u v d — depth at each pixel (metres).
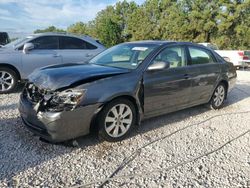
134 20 46.19
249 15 38.25
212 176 3.53
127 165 3.71
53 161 3.71
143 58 4.83
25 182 3.22
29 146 4.09
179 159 3.93
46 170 3.49
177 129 5.10
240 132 5.09
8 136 4.40
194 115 6.00
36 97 4.09
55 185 3.20
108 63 5.09
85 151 4.04
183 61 5.46
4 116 5.34
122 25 50.97
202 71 5.78
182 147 4.33
